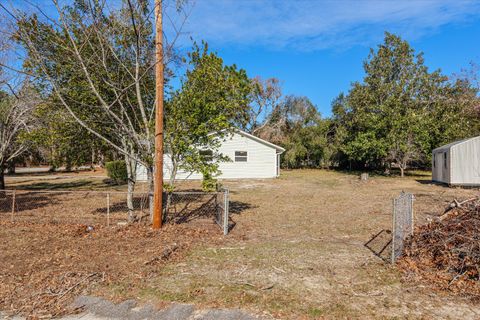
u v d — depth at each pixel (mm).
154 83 8148
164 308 3586
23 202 12477
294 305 3646
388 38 26422
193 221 8320
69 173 31688
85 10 7051
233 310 3525
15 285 4152
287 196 13875
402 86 25344
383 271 4715
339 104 33438
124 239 6391
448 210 6293
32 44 6707
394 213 5059
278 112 38625
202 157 7621
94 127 7723
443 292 3969
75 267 4789
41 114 7961
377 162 29234
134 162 8117
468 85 23266
